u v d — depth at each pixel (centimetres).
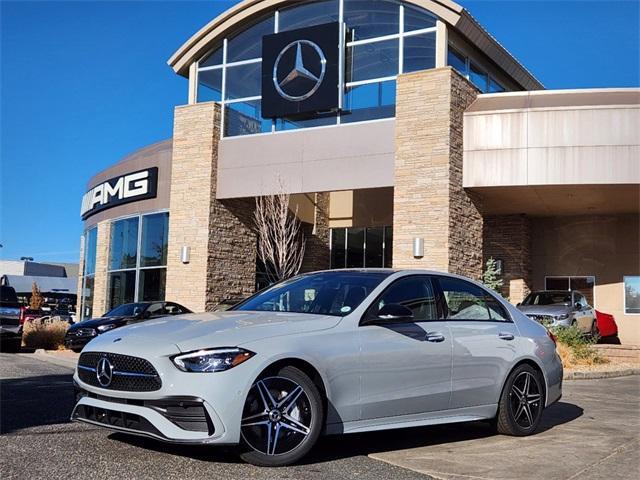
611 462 603
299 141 1983
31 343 2167
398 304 613
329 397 566
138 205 2358
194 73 2219
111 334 593
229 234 2128
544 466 583
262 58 2070
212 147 2095
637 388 1244
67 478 486
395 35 1905
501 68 2120
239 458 557
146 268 2303
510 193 1909
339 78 1944
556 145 1756
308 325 580
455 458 606
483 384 683
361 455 606
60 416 759
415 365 624
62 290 6481
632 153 1728
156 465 527
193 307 2050
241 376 517
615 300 2259
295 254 2066
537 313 1858
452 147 1761
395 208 1802
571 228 2336
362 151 1883
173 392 510
